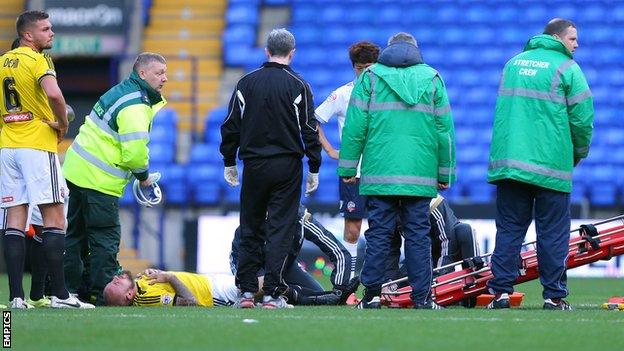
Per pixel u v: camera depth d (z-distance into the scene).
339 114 42.88
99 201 36.09
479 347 23.30
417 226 33.28
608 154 76.75
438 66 84.19
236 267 37.25
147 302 35.25
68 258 36.91
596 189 74.69
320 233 37.03
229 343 23.75
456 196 76.62
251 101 33.09
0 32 88.94
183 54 87.38
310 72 84.44
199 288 36.12
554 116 32.81
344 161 33.56
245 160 33.19
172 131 78.81
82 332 25.61
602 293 47.44
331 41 86.56
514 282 33.75
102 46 85.88
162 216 69.31
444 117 33.03
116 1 85.94
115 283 35.06
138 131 35.78
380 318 29.19
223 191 75.75
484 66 83.88
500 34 85.69
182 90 85.25
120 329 26.20
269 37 33.69
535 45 33.56
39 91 32.28
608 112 79.12
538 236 33.22
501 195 33.50
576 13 86.19
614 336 25.41
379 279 33.16
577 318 29.56
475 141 78.25
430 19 87.25
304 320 28.52
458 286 35.00
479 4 87.56
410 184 32.69
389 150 32.81
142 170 36.12
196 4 89.75
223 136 33.94
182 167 76.62
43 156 32.38
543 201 33.00
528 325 27.47
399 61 33.16
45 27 32.88
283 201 33.22
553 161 32.72
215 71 86.19
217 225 64.69
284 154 33.03
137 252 67.81
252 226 33.62
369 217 33.47
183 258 65.69
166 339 24.41
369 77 33.28
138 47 87.81
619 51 83.56
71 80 90.75
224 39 87.00
